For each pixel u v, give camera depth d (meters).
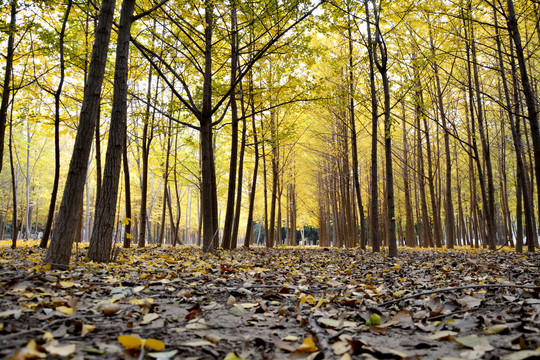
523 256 7.54
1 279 2.81
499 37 9.46
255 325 2.11
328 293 3.20
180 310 2.42
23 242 14.66
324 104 9.49
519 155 9.27
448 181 13.27
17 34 7.51
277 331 1.95
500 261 6.40
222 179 19.06
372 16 8.42
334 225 22.31
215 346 1.64
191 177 19.42
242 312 2.35
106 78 8.40
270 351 1.62
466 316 2.19
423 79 11.19
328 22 8.46
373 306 2.62
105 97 9.00
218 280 3.65
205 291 3.14
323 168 19.20
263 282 3.75
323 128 16.55
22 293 2.32
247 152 13.91
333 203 22.06
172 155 14.94
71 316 2.00
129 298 2.61
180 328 1.92
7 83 7.50
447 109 13.24
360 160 18.94
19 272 3.33
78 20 7.96
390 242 8.31
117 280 3.38
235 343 1.73
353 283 3.88
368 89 10.30
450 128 13.82
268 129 12.41
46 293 2.46
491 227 10.59
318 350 1.58
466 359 1.44
